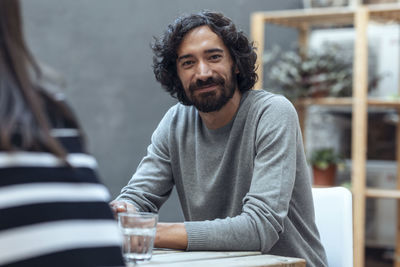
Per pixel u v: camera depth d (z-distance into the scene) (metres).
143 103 4.19
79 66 4.14
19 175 0.73
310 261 1.76
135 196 1.96
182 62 1.87
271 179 1.67
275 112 1.76
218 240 1.52
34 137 0.75
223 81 1.83
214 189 1.88
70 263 0.72
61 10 4.12
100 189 0.80
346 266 1.84
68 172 0.77
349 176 3.82
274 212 1.61
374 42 3.76
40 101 0.78
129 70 4.19
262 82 3.73
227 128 1.87
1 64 0.76
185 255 1.43
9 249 0.70
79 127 0.83
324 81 3.59
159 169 2.01
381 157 3.95
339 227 1.86
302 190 1.79
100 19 4.17
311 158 3.65
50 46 4.10
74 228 0.74
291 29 4.25
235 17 4.22
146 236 1.30
